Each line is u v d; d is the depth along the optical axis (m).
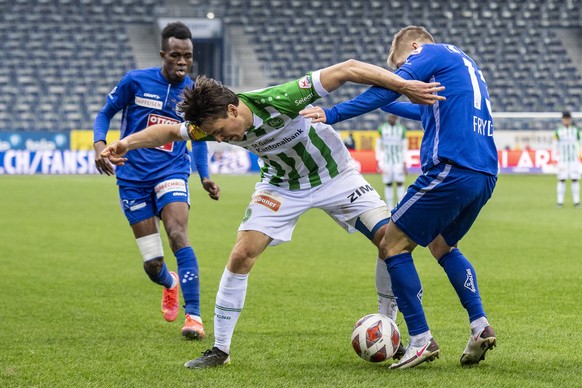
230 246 38.91
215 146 101.69
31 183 83.88
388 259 15.80
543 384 14.17
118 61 119.62
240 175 98.94
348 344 18.14
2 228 46.50
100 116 21.20
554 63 126.50
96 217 52.72
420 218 15.39
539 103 121.25
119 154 15.75
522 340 18.23
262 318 21.61
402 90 14.74
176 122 21.33
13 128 110.19
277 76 121.75
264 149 15.88
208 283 28.47
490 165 15.56
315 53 124.31
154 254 20.67
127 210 20.77
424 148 15.61
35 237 42.62
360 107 14.73
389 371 15.37
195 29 124.62
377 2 130.62
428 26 129.38
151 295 26.08
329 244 40.09
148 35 124.31
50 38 120.25
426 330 15.58
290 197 16.56
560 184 61.00
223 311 16.08
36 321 21.59
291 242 40.91
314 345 18.03
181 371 15.58
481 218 51.25
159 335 19.61
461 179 15.12
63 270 31.64
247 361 16.45
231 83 121.44
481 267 31.17
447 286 26.78
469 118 15.29
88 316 22.39
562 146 60.81
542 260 33.06
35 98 113.38
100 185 81.62
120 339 19.06
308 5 129.12
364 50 125.50
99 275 30.38
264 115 15.16
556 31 131.38
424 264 32.28
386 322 15.92
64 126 111.69
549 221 49.34
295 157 16.19
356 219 16.75
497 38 128.75
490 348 15.66
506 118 112.94
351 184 16.73
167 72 21.12
